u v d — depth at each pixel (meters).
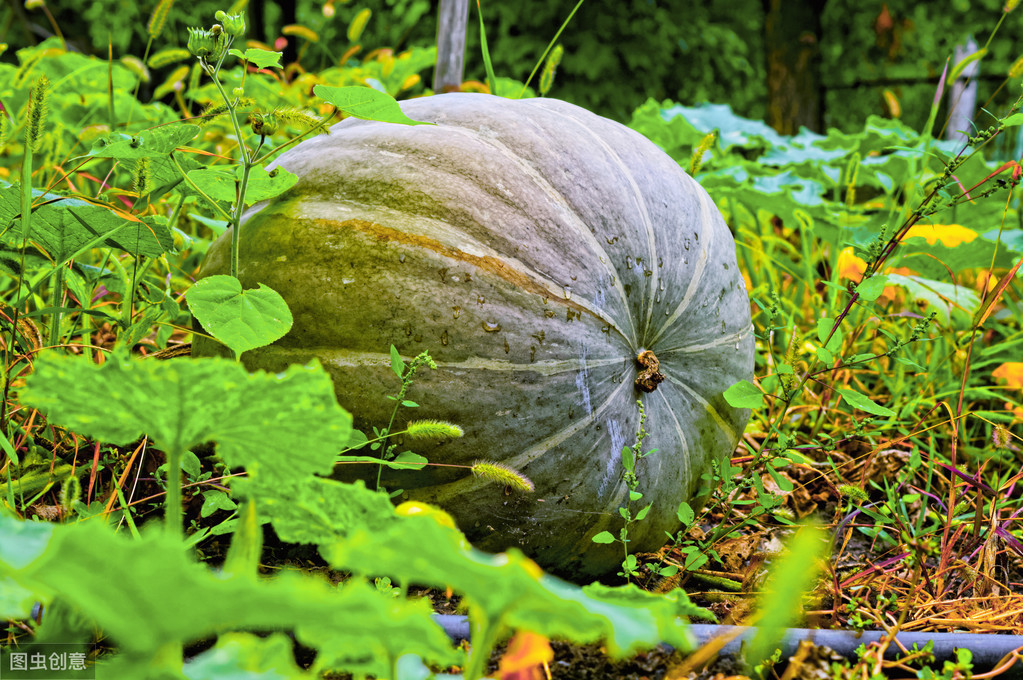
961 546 1.17
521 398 1.05
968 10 4.59
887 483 1.28
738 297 1.21
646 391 1.11
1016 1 1.37
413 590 1.06
